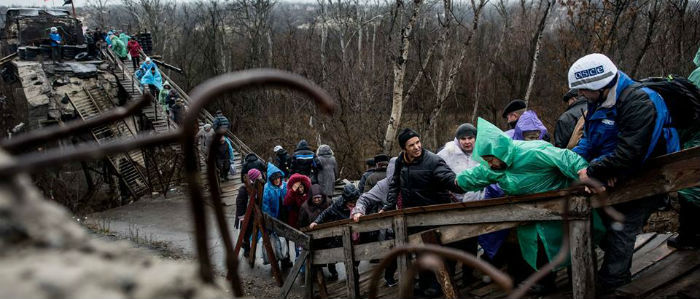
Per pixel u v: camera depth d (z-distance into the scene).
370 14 32.56
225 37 35.44
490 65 23.59
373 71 21.19
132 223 10.44
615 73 3.23
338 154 18.53
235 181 13.44
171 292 0.82
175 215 10.95
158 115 18.56
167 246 8.31
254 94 25.92
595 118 3.39
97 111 20.58
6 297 0.67
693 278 3.45
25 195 0.83
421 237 4.32
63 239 0.82
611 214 1.92
